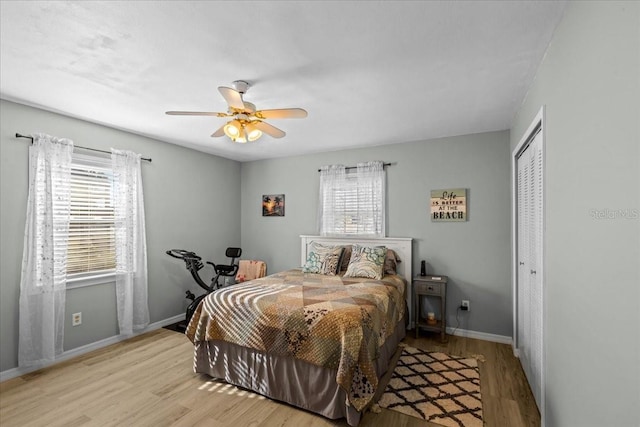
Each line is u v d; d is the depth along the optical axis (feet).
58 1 4.82
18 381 8.59
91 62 6.75
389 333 9.32
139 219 12.12
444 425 6.82
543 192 6.20
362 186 14.17
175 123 10.99
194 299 13.62
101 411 7.24
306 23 5.38
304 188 15.99
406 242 13.12
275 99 8.84
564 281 5.08
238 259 17.42
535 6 4.95
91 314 10.74
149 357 10.18
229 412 7.26
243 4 4.88
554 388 5.65
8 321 8.84
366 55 6.46
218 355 8.64
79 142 10.50
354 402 6.61
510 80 7.59
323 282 10.89
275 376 7.73
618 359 3.35
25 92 8.32
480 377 8.89
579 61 4.43
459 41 5.95
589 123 4.10
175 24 5.42
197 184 15.08
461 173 12.42
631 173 3.08
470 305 12.18
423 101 8.99
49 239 9.34
